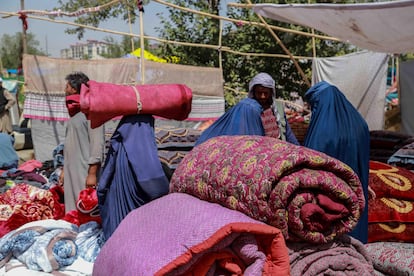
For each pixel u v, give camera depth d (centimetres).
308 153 229
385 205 379
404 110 925
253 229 212
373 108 854
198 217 225
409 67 909
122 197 333
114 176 337
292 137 460
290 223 226
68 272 333
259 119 402
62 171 535
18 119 1318
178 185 271
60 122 820
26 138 952
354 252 250
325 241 234
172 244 217
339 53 1096
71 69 820
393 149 549
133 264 223
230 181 233
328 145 339
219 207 234
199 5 1091
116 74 826
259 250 221
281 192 219
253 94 444
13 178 600
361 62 856
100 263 259
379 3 496
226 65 1090
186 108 336
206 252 213
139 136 327
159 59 1119
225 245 214
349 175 233
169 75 868
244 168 232
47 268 328
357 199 235
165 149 491
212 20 1073
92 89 310
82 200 372
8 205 461
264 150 239
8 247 344
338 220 236
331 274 241
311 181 223
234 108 404
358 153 348
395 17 528
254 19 1045
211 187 243
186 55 1090
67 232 355
